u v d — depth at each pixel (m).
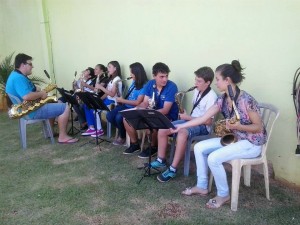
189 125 2.75
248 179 2.86
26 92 3.75
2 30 6.76
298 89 2.55
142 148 3.66
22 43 6.53
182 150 2.97
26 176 3.21
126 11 4.14
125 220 2.45
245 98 2.39
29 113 3.88
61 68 5.85
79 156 3.70
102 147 3.95
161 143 3.19
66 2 5.27
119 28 4.33
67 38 5.48
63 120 4.08
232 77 2.40
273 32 2.68
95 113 3.95
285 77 2.67
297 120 2.60
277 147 2.86
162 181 3.00
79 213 2.55
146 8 3.84
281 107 2.75
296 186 2.79
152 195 2.79
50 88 4.14
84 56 5.19
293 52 2.59
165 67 3.31
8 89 3.84
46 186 3.00
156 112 2.65
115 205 2.65
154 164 3.23
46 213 2.56
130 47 4.22
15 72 3.81
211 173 2.76
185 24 3.42
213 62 3.22
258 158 2.53
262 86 2.85
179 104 3.41
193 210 2.55
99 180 3.09
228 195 2.60
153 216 2.49
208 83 3.07
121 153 3.74
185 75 3.55
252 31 2.83
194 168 3.28
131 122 2.87
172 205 2.63
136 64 3.83
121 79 4.26
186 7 3.37
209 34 3.20
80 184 3.02
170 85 3.38
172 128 2.71
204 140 2.77
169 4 3.54
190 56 3.45
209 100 3.05
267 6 2.69
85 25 4.99
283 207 2.54
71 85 5.67
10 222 2.46
